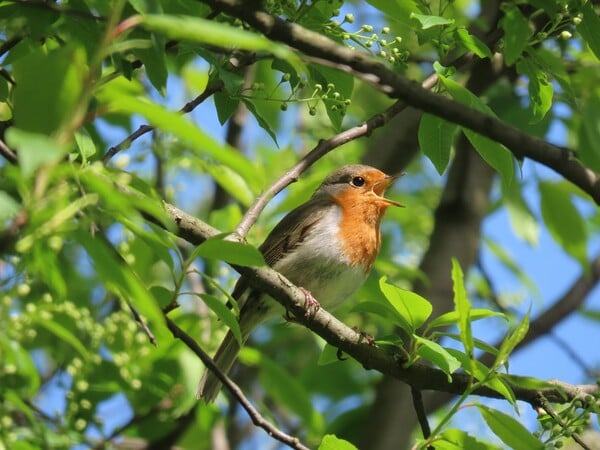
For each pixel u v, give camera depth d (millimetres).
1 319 9914
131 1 7027
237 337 7664
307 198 13812
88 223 6285
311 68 10055
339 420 16422
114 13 5672
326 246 13016
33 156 4781
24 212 5691
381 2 9375
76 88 5723
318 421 13922
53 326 10125
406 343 14016
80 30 8625
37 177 5715
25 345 11914
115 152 9062
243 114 16922
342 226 13180
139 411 12930
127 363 11992
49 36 9016
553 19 9133
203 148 5348
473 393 9609
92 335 11461
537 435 8484
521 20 8789
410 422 15875
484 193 16625
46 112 5688
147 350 12141
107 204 6418
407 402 15938
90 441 12000
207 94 9594
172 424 13969
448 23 8734
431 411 16094
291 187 14289
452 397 16188
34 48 9367
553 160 7961
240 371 17375
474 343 8109
